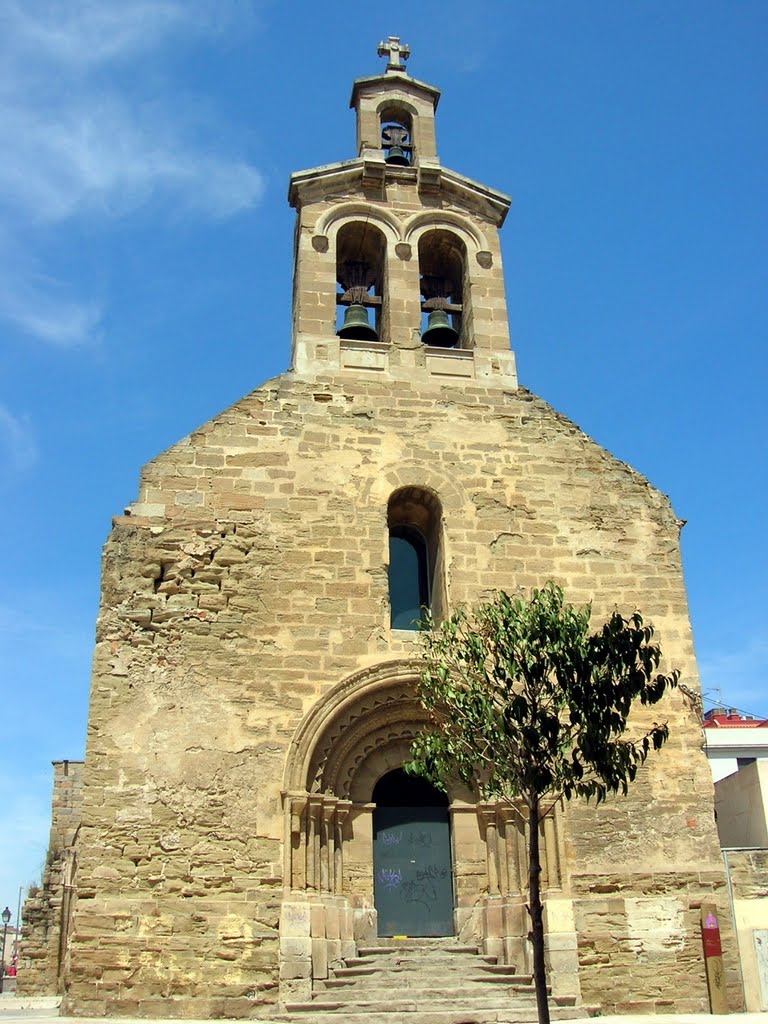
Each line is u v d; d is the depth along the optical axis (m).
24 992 28.92
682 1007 16.83
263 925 16.31
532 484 20.62
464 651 14.39
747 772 21.44
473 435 20.92
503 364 22.00
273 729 17.69
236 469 19.59
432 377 21.44
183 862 16.58
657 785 18.36
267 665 18.11
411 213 23.50
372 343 21.56
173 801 16.95
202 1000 15.70
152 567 18.58
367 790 18.36
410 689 18.41
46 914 30.00
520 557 19.91
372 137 24.61
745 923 17.61
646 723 18.81
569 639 13.15
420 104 25.34
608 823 17.94
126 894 16.27
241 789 17.19
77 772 33.16
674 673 13.51
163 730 17.39
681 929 17.38
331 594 18.84
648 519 20.72
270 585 18.73
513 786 12.96
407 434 20.66
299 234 22.75
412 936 17.73
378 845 18.30
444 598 19.44
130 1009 15.58
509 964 16.73
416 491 20.31
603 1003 16.66
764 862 18.16
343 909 17.14
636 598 19.94
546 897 17.11
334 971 16.34
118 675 17.67
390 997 15.80
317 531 19.33
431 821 18.62
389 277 22.56
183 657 17.97
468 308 22.92
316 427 20.30
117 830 16.62
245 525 19.16
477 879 17.91
